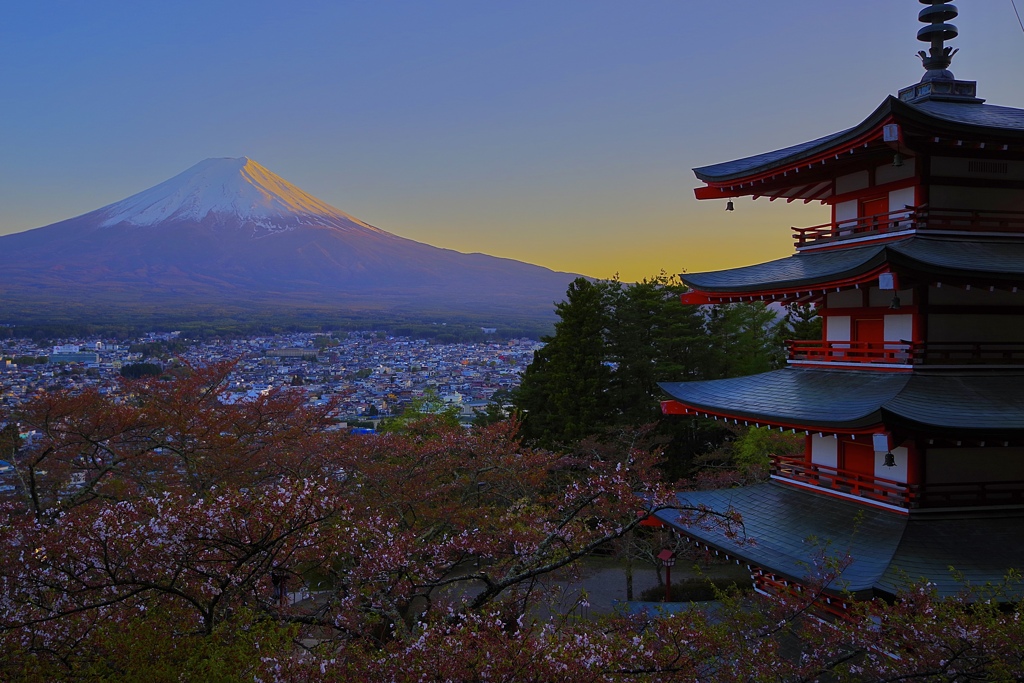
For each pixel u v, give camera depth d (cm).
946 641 1035
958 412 1362
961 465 1493
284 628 1069
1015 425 1302
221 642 1033
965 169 1584
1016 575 1194
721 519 1634
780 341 5178
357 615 1142
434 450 2400
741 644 1147
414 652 902
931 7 1858
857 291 1684
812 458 1750
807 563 1368
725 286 1797
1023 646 1002
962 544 1353
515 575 1252
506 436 2672
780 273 1759
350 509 1358
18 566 1066
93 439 2142
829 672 1339
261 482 2253
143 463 2172
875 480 1505
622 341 4450
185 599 1163
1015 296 1567
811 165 1689
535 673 869
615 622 1189
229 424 2341
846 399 1518
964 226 1577
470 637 909
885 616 1123
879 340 1636
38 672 994
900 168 1620
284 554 1174
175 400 2342
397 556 1208
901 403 1379
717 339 4906
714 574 3052
